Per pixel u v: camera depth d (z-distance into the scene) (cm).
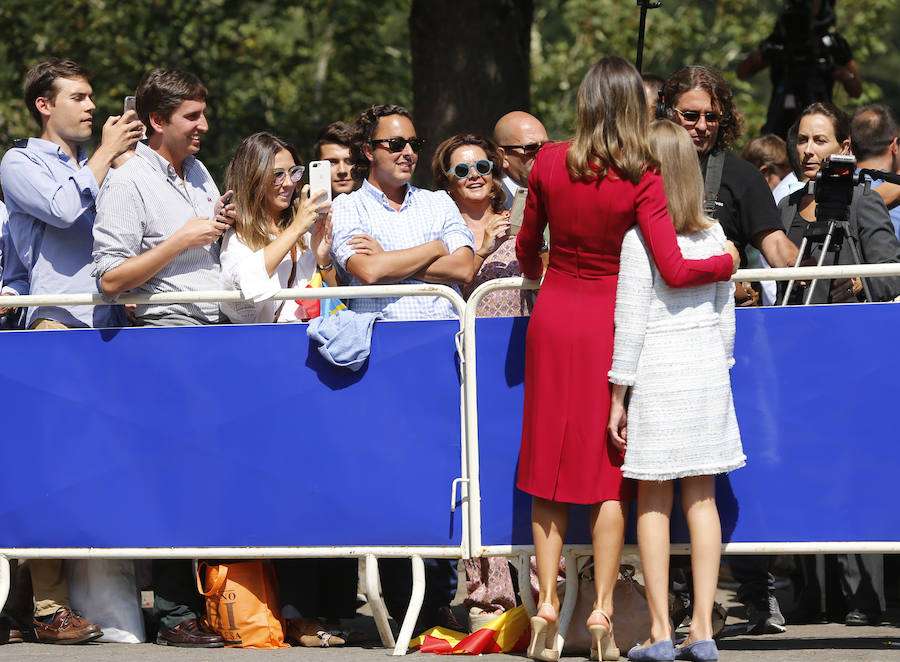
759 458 1691
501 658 1672
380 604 1738
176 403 1783
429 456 1738
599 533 1614
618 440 1594
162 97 1812
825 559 2033
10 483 1811
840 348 1680
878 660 1602
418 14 3478
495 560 1884
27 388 1811
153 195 1805
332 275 1897
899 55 10238
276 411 1764
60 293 1869
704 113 1870
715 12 6669
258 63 5700
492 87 3428
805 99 3089
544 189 1611
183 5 5500
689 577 1942
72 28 5562
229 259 1809
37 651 1767
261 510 1762
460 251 1847
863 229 1895
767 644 1795
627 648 1689
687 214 1584
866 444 1673
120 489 1789
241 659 1661
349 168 2373
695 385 1576
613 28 6297
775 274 1638
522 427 1678
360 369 1752
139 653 1728
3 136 5525
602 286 1600
